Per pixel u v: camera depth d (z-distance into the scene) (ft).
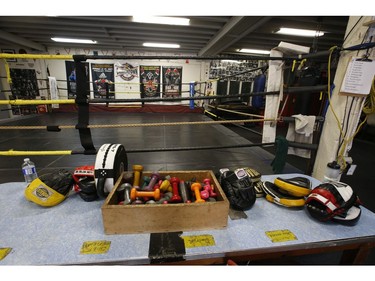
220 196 2.65
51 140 10.60
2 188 3.51
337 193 2.70
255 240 2.35
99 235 2.38
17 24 14.17
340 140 4.24
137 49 22.13
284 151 4.50
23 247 2.18
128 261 2.07
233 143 10.88
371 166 9.34
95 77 22.11
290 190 3.03
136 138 11.50
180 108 24.18
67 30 15.38
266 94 4.49
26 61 20.13
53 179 3.04
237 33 13.26
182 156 8.67
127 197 2.65
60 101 3.80
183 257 2.13
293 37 15.70
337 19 11.23
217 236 2.39
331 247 2.52
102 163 2.99
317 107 14.92
